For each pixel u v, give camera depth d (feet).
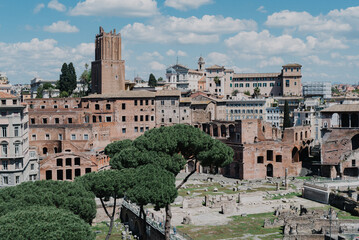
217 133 618.03
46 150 481.46
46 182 231.50
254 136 530.27
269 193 413.39
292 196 405.39
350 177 474.90
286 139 523.70
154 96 607.37
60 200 213.05
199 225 312.91
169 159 258.57
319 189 381.81
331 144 496.64
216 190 435.12
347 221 288.92
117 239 300.81
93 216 223.71
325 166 497.05
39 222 167.32
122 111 593.83
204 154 266.36
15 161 370.53
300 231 277.23
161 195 233.55
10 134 365.61
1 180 368.48
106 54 647.56
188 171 555.28
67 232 163.73
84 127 509.76
